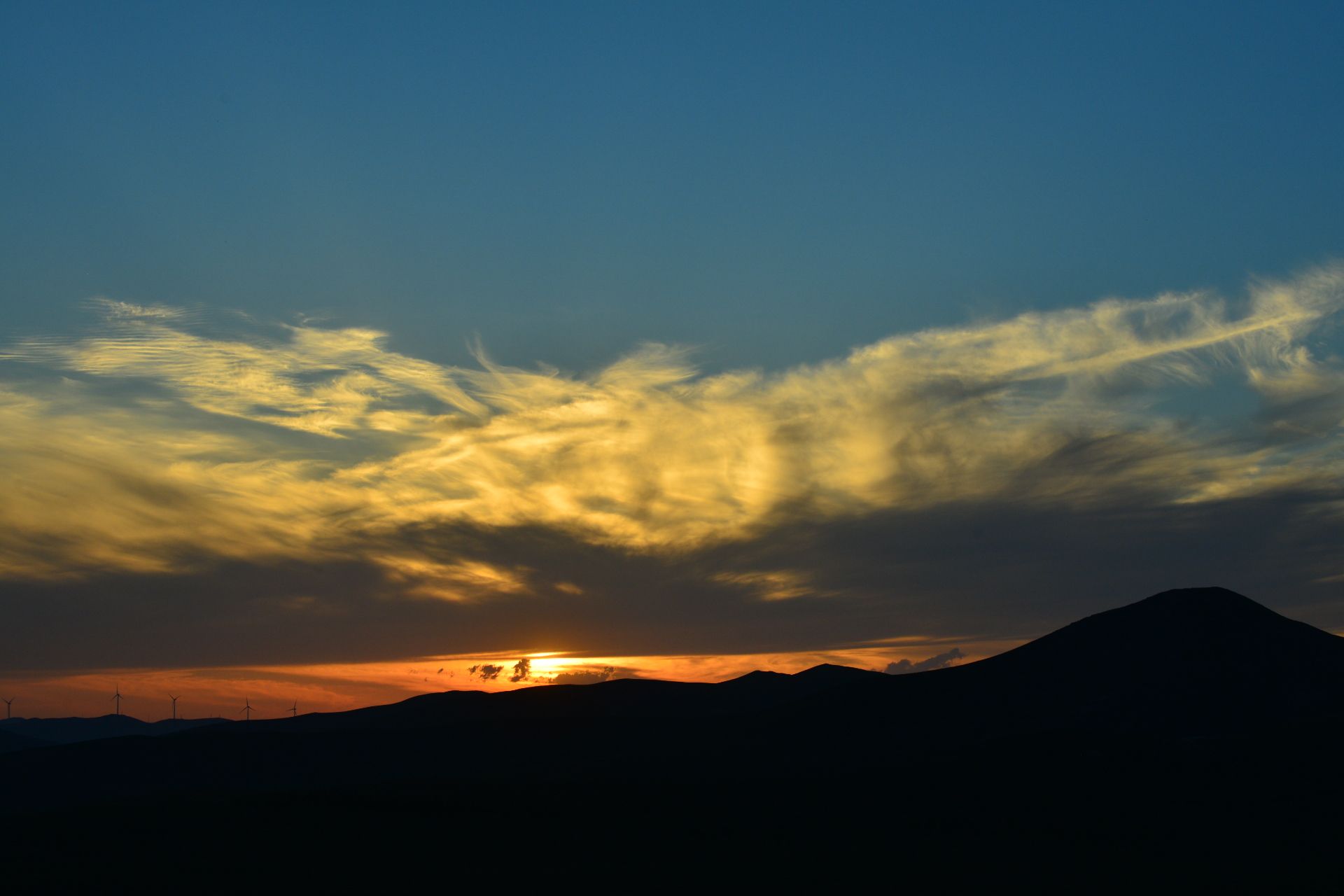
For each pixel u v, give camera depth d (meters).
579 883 84.19
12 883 80.62
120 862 86.81
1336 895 81.00
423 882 83.31
